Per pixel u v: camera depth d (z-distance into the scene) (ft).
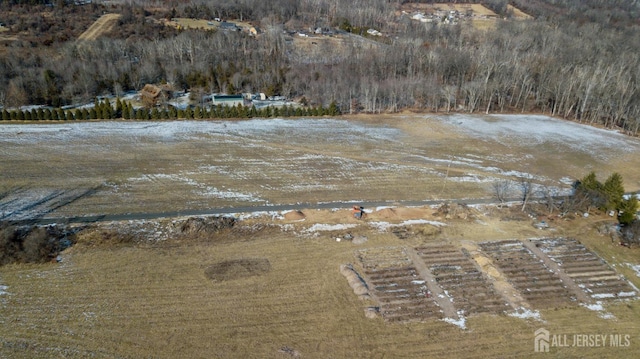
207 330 109.81
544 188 193.98
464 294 126.31
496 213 170.91
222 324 111.86
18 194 166.71
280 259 137.39
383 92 292.81
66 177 181.98
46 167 189.67
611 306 125.08
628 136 263.90
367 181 191.93
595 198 170.40
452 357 105.19
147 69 309.42
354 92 296.10
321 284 127.34
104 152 207.62
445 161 216.74
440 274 134.10
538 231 159.74
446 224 161.07
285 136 239.30
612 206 171.32
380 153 222.48
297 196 176.55
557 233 159.33
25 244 131.44
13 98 261.65
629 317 121.19
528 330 114.62
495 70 310.04
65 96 273.33
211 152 214.28
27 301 115.85
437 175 200.85
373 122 268.00
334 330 111.55
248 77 311.47
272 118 267.18
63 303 115.85
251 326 111.65
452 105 303.68
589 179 178.19
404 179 195.31
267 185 184.55
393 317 116.57
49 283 122.72
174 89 303.48
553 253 147.33
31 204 160.66
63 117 245.45
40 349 101.86
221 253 139.13
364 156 217.77
